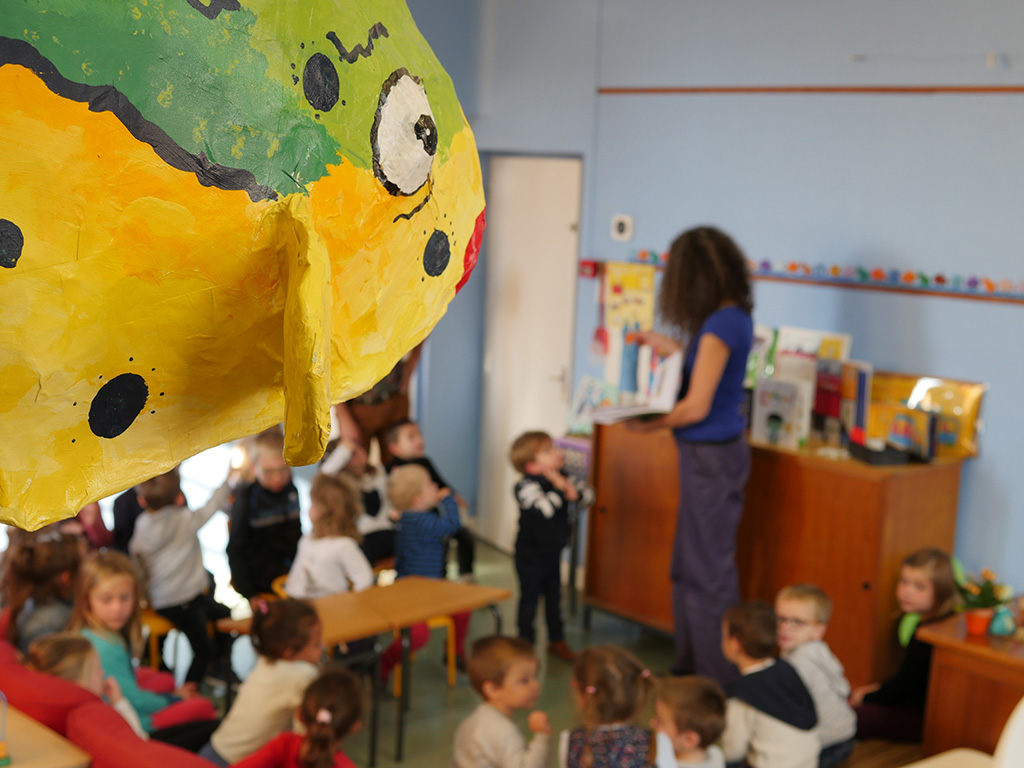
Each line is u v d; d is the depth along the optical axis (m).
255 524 4.19
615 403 4.83
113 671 2.96
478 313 5.82
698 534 3.61
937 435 3.65
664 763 2.25
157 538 3.71
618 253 4.82
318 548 3.73
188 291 0.58
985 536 3.67
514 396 5.66
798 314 4.15
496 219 5.64
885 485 3.43
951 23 3.60
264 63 0.59
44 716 2.30
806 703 2.75
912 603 3.29
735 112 4.29
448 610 3.43
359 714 2.37
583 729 2.30
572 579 4.76
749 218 4.29
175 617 3.73
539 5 5.03
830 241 4.02
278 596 4.01
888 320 3.86
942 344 3.72
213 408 0.64
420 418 5.82
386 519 4.47
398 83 0.67
